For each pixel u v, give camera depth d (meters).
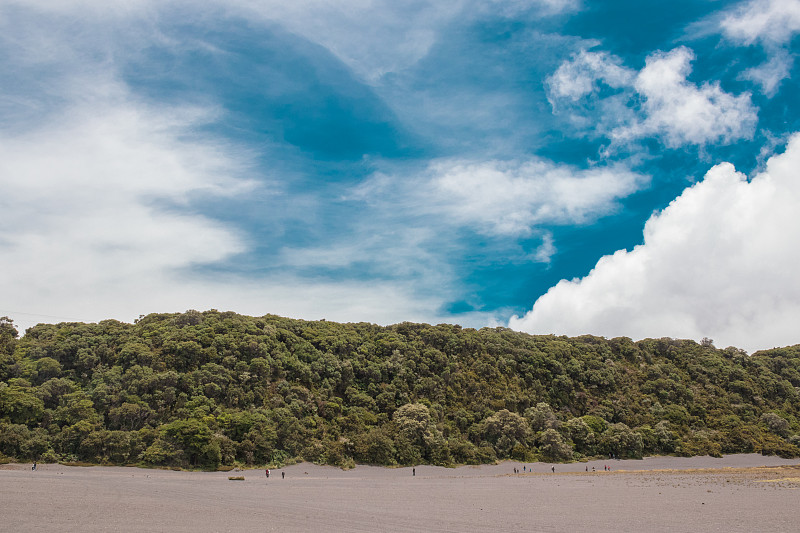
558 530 31.80
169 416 90.19
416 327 148.50
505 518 36.75
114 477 65.31
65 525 29.00
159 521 31.98
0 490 42.91
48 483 52.19
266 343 115.81
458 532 30.48
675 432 121.12
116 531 28.12
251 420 91.44
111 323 119.88
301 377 113.81
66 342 103.31
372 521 34.28
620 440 113.56
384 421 109.50
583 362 147.50
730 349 164.12
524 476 87.50
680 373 149.00
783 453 112.56
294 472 84.94
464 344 142.75
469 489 62.72
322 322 143.50
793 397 142.50
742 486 62.62
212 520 33.06
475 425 116.12
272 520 33.75
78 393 91.19
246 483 65.81
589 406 133.12
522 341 151.50
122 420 87.75
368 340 137.88
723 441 119.19
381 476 85.81
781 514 38.84
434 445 102.69
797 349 171.62
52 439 81.75
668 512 40.28
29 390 88.25
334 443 97.00
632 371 150.12
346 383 119.25
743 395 140.88
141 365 99.94
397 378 123.81
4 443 76.12
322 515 36.72
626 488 62.28
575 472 94.44
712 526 33.50
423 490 60.81
